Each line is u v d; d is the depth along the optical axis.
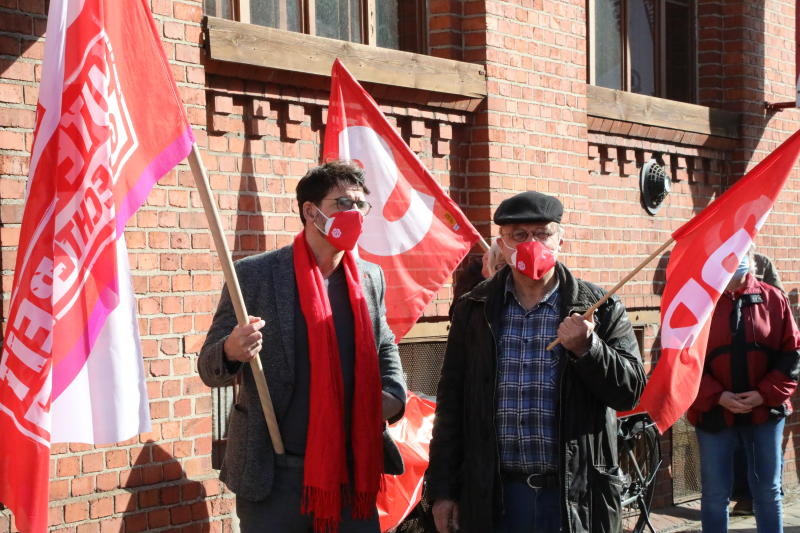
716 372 6.61
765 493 6.63
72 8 3.82
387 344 4.51
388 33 7.43
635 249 8.93
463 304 4.70
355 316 4.26
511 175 7.52
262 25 6.56
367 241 6.11
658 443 8.06
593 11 8.83
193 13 5.75
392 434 5.59
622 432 7.59
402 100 6.93
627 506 8.16
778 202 10.23
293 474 4.13
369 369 4.23
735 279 6.55
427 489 5.18
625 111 8.59
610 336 4.50
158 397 5.53
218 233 3.92
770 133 10.20
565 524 4.33
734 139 9.87
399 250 6.14
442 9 7.37
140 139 3.90
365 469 4.18
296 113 6.37
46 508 3.67
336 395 4.14
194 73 5.75
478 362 4.55
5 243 4.99
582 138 8.14
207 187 3.94
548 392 4.43
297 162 6.41
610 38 9.04
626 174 8.82
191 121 5.74
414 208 6.17
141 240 5.48
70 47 3.81
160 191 5.58
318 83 6.43
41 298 3.74
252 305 4.21
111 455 5.33
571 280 4.54
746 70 9.90
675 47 9.80
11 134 5.02
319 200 4.24
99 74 3.82
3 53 5.00
